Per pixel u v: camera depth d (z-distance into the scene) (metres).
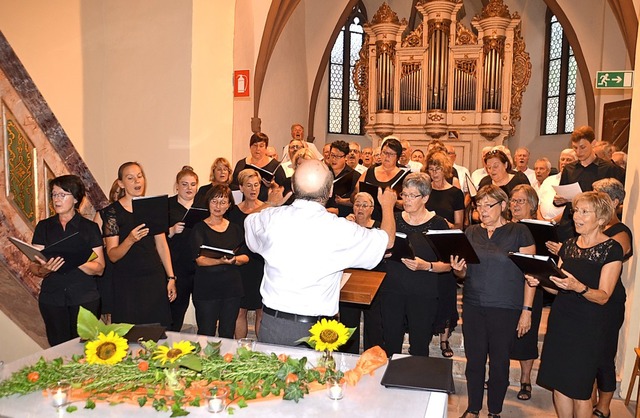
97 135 5.86
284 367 1.92
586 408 3.20
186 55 5.59
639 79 4.30
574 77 11.92
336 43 13.18
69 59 5.57
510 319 3.52
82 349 2.33
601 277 3.10
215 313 4.08
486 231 3.62
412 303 3.74
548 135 12.53
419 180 3.72
